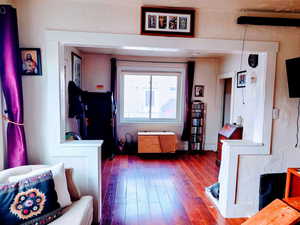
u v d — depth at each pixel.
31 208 1.43
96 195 2.17
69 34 2.05
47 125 2.12
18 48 1.91
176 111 5.27
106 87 4.91
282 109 2.38
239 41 2.24
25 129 2.10
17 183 1.48
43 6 2.03
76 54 4.16
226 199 2.35
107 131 4.47
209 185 3.18
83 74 4.79
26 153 2.00
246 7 2.14
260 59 2.41
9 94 1.88
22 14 2.01
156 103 5.22
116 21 2.11
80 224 1.49
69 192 1.81
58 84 2.08
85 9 2.07
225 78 4.84
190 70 4.98
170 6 2.14
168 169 3.88
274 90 2.34
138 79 5.11
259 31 2.27
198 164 4.19
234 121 4.05
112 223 2.20
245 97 3.55
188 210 2.49
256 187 2.40
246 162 2.37
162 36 2.16
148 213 2.40
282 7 2.14
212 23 2.21
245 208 2.39
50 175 1.61
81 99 3.89
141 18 2.12
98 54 4.82
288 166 2.44
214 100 5.20
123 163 4.21
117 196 2.79
